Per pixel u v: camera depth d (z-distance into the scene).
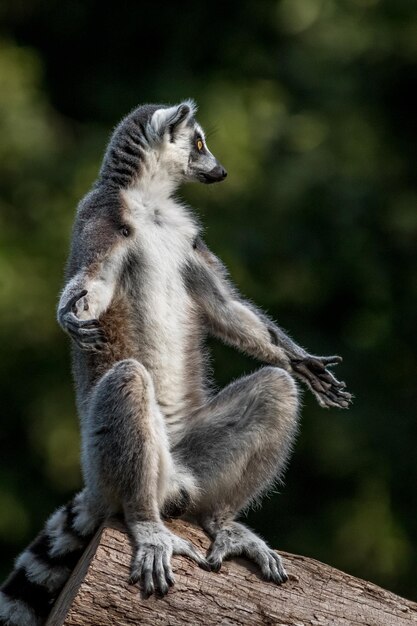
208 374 10.11
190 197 18.12
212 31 20.44
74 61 20.78
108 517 8.82
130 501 8.59
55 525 9.32
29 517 17.72
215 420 9.41
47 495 17.86
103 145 18.52
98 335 8.77
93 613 8.04
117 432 8.62
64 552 9.20
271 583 8.44
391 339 19.36
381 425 18.61
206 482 9.27
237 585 8.38
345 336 19.30
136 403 8.63
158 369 9.52
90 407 8.81
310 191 19.05
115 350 9.43
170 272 9.76
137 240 9.67
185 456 9.33
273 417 9.28
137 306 9.55
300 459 18.05
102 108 20.08
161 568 8.20
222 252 17.86
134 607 8.10
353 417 18.30
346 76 20.06
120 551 8.27
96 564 8.17
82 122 19.98
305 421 17.75
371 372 19.12
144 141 10.00
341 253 19.08
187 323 9.80
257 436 9.30
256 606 8.35
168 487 8.95
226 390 9.52
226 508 9.28
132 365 8.73
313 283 18.95
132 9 20.83
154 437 8.65
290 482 18.28
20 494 17.78
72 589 8.45
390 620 8.46
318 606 8.42
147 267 9.63
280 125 19.28
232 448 9.31
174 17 20.77
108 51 20.81
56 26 20.83
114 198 9.79
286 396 9.30
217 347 17.56
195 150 10.32
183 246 9.92
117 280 9.54
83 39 20.84
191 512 9.26
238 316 10.11
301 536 18.02
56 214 17.72
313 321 19.22
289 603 8.40
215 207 18.30
